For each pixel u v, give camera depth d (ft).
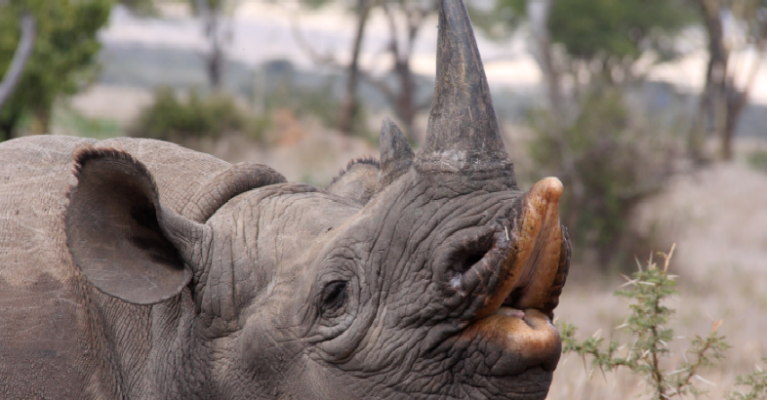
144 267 33.19
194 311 34.88
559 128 136.36
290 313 32.40
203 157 40.65
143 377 35.99
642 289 47.34
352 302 30.68
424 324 29.17
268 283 33.55
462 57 28.37
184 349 35.06
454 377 29.12
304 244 33.71
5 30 158.10
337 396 30.99
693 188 191.11
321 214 34.83
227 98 282.15
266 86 454.40
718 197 187.62
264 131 279.49
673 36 359.46
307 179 206.59
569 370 64.28
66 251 36.14
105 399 35.37
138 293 32.24
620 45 321.52
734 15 349.20
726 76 347.56
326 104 416.67
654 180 132.05
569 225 129.90
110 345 36.27
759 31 348.18
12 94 163.32
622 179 130.31
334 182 41.16
